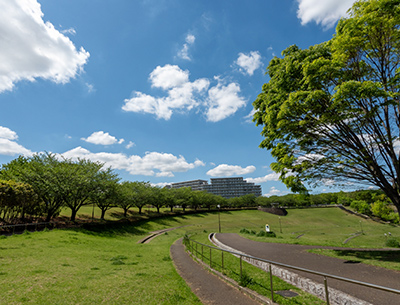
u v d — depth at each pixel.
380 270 10.03
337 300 6.10
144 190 67.56
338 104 11.76
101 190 36.69
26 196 25.67
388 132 12.20
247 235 32.00
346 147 13.73
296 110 13.11
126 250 20.39
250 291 7.46
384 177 12.77
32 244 16.77
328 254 14.29
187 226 67.94
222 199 118.69
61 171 30.80
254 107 18.11
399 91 11.75
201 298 7.32
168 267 12.40
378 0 10.58
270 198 129.12
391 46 11.77
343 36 11.89
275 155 15.95
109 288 7.67
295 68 13.88
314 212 109.69
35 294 6.79
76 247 18.17
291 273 8.62
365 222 89.38
